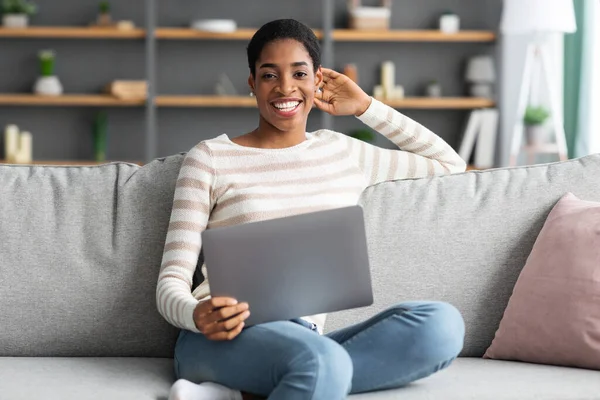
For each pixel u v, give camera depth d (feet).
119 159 21.49
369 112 7.87
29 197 7.18
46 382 6.02
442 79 21.74
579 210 6.97
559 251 6.75
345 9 21.75
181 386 5.69
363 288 6.19
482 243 7.24
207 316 5.90
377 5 21.66
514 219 7.30
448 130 21.81
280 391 5.47
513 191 7.43
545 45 19.33
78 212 7.16
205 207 6.82
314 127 21.35
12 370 6.34
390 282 7.15
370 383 5.95
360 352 5.97
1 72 21.15
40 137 21.31
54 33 20.29
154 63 20.99
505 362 6.77
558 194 7.38
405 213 7.34
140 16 21.45
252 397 5.97
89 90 21.35
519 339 6.72
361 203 7.39
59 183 7.29
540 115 19.76
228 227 5.93
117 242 7.07
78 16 21.24
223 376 5.98
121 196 7.21
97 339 6.93
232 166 6.91
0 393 5.74
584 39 19.42
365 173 7.54
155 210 7.17
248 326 6.06
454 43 21.72
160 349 7.02
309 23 21.66
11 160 20.68
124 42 21.33
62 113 21.34
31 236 7.04
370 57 21.70
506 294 7.16
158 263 7.06
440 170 7.88
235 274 5.95
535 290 6.73
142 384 6.08
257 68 7.02
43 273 6.95
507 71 20.86
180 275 6.52
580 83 19.51
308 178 7.00
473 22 21.80
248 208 6.76
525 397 5.76
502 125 20.85
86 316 6.93
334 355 5.49
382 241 7.24
